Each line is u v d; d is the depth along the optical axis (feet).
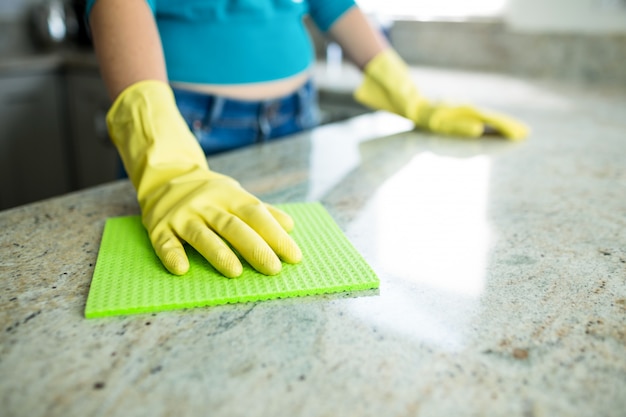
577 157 2.85
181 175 2.04
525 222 2.00
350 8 3.44
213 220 1.77
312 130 3.47
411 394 1.09
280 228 1.71
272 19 3.15
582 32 5.20
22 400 1.05
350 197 2.25
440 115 3.36
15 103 6.35
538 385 1.12
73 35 7.50
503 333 1.30
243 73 3.09
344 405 1.06
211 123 3.15
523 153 2.93
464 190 2.34
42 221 1.98
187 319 1.34
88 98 6.52
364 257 1.70
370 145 3.08
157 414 1.02
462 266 1.65
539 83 5.16
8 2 7.49
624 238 1.87
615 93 4.62
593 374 1.16
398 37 6.44
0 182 6.49
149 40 2.27
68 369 1.14
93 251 1.74
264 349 1.23
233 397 1.07
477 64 5.97
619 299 1.48
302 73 3.49
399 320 1.35
